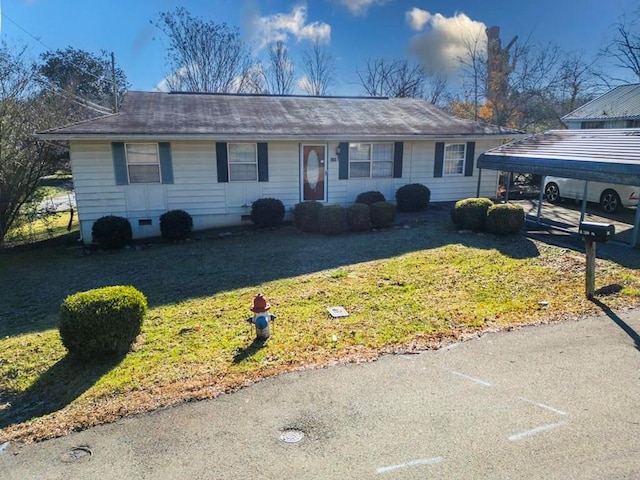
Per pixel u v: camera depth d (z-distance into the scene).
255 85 31.11
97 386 4.04
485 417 3.31
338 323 5.30
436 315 5.44
